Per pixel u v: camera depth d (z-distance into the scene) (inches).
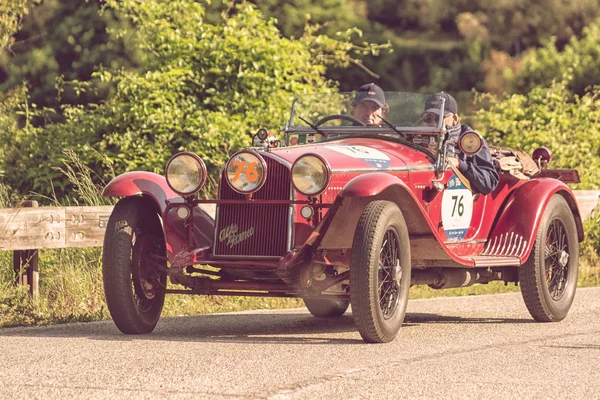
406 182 737.0
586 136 1622.8
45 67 1914.4
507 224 839.7
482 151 819.4
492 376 561.9
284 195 681.0
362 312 658.8
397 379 548.7
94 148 1341.0
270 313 894.4
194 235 706.8
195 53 1398.9
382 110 804.0
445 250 725.9
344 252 706.8
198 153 1294.3
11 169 1378.0
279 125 1346.0
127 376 547.8
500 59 3122.5
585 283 1172.5
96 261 958.4
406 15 3336.6
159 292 739.4
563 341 702.5
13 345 655.1
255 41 1395.2
